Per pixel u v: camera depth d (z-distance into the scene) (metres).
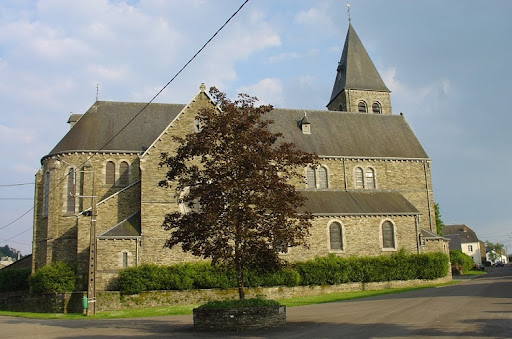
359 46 65.06
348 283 42.19
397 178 51.06
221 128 21.31
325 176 49.25
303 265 40.72
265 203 20.73
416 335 15.50
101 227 41.09
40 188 47.69
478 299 27.03
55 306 37.12
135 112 50.22
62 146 46.94
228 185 20.45
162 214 39.34
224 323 19.88
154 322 24.73
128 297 35.47
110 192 45.50
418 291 37.31
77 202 45.47
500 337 14.51
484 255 149.12
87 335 19.38
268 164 21.44
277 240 21.73
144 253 38.31
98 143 46.44
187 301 36.50
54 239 44.34
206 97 42.16
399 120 57.00
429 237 46.59
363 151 51.16
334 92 66.19
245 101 22.50
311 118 53.94
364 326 18.39
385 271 43.12
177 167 22.19
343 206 45.47
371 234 44.53
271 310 20.09
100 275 37.22
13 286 48.78
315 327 19.06
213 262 21.20
